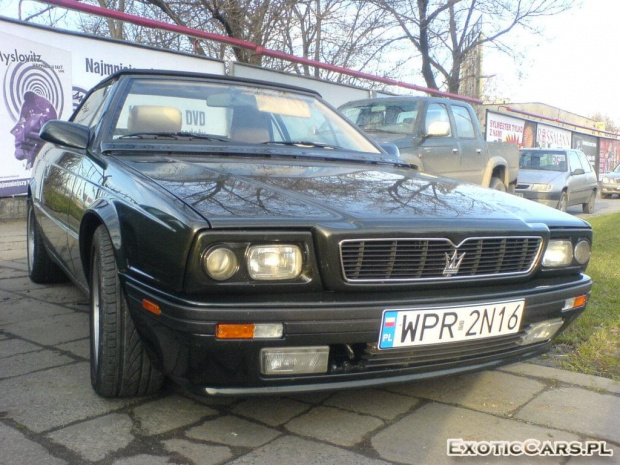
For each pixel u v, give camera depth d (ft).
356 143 12.55
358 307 7.06
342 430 8.07
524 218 8.79
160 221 7.16
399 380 7.55
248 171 9.14
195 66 32.58
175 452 7.38
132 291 7.57
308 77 38.58
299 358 7.01
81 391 9.11
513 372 10.46
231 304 6.70
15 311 13.42
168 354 7.17
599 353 11.41
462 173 25.36
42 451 7.33
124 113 10.88
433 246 7.57
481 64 68.08
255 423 8.21
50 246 13.23
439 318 7.55
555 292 8.76
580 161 46.21
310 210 7.38
